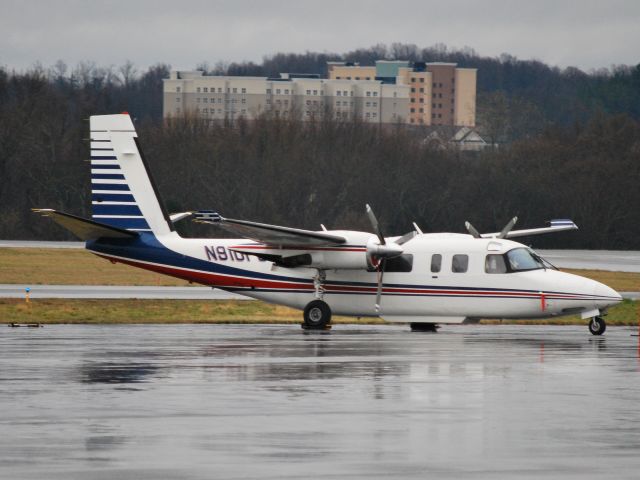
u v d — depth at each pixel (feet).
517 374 229.25
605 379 221.87
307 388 205.36
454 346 293.84
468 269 356.79
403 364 246.06
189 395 195.52
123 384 208.85
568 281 348.59
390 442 155.33
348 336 328.08
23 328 345.51
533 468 140.05
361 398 193.77
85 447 150.61
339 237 357.41
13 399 189.78
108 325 361.92
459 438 158.40
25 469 137.59
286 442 154.81
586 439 158.20
